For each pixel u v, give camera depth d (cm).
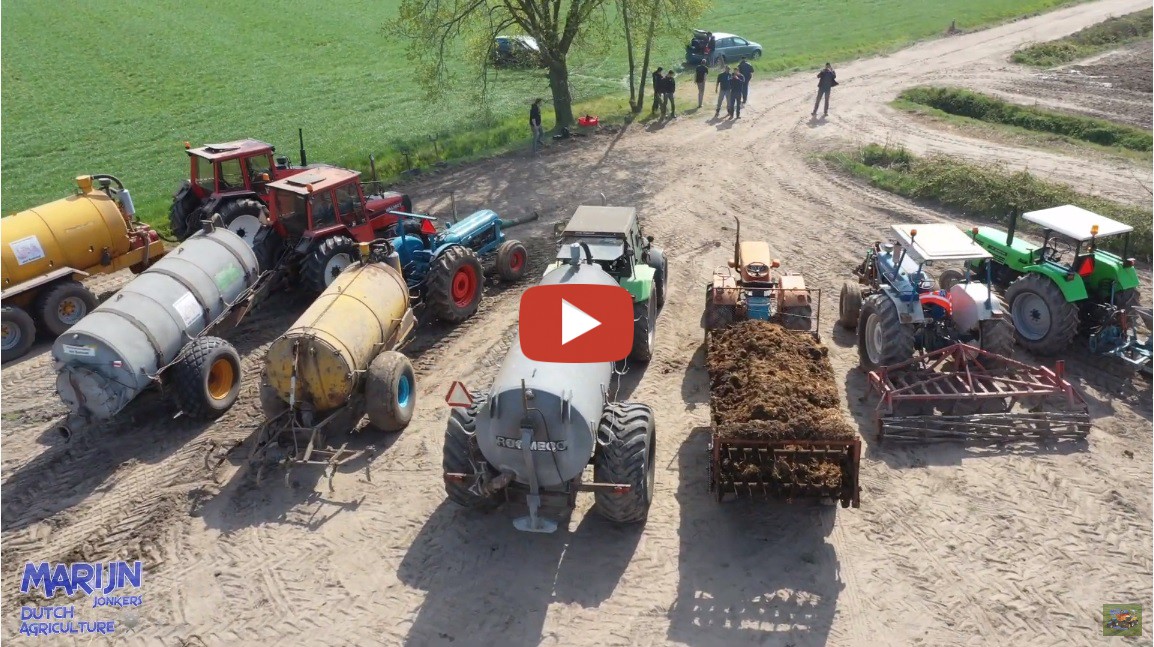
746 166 2138
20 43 3750
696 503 898
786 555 818
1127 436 988
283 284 1400
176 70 3422
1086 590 768
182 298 1084
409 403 1069
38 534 880
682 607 760
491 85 3161
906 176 1973
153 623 762
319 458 990
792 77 3131
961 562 804
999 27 3828
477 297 1380
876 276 1250
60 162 2395
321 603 780
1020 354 1184
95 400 984
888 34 3772
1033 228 1655
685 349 1237
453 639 736
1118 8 4075
